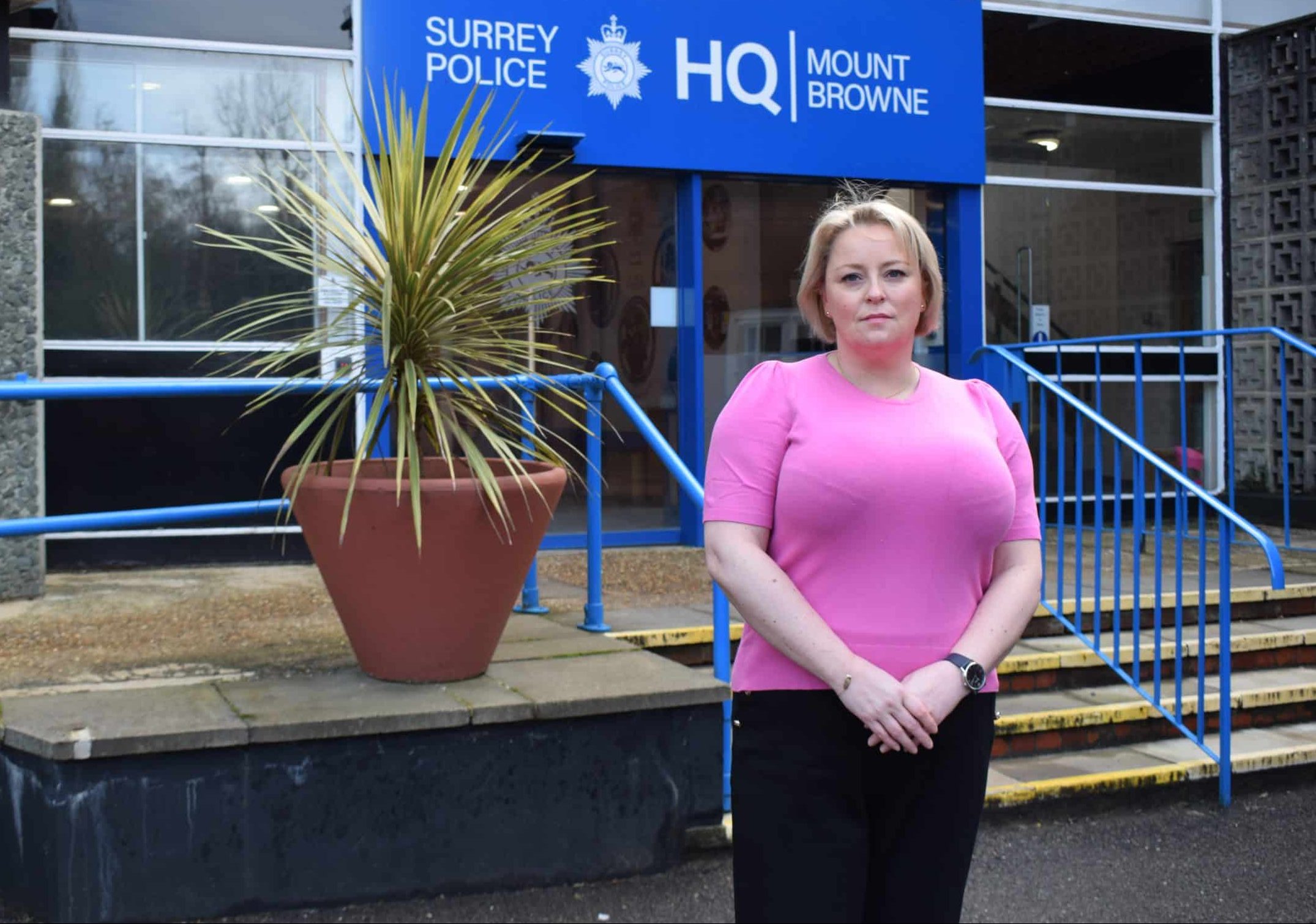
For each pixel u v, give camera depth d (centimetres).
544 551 773
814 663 221
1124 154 916
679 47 770
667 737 397
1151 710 527
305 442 698
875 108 816
